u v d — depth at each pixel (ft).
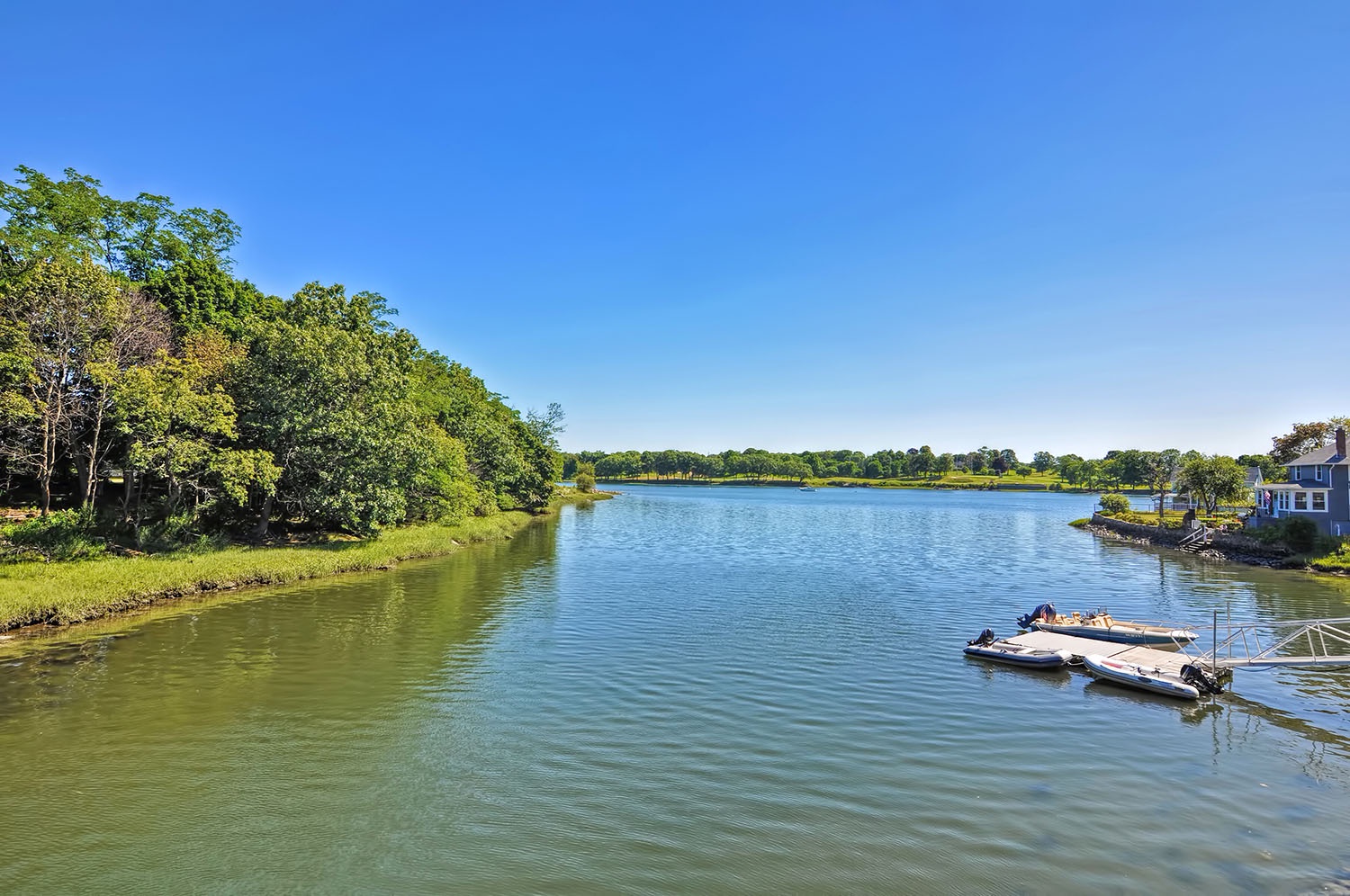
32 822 44.78
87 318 119.34
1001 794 50.11
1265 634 101.40
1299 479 211.82
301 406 142.82
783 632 97.45
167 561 116.26
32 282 115.24
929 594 130.82
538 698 68.54
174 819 45.47
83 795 48.32
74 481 152.05
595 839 43.52
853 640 93.50
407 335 205.16
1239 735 62.23
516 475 302.25
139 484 146.41
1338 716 67.31
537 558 173.27
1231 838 44.60
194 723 61.21
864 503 536.01
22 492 140.77
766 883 39.24
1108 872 40.60
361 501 151.12
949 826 45.57
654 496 627.46
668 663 81.05
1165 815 47.50
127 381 114.73
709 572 154.30
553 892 38.29
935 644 91.91
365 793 49.11
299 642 87.61
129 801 47.70
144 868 40.01
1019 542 236.84
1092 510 452.35
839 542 230.89
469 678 74.49
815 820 46.19
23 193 148.66
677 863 41.06
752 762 54.80
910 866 40.91
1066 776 53.26
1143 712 67.67
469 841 43.21
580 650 86.28
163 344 135.85
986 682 76.18
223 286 189.37
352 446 150.10
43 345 114.52
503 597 118.93
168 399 120.37
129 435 118.93
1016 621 107.55
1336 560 164.14
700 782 51.34
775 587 135.85
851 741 59.26
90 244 161.58
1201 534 210.79
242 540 149.79
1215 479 252.01
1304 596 133.08
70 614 92.84
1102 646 86.94
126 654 80.94
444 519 211.82
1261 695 73.20
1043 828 45.52
